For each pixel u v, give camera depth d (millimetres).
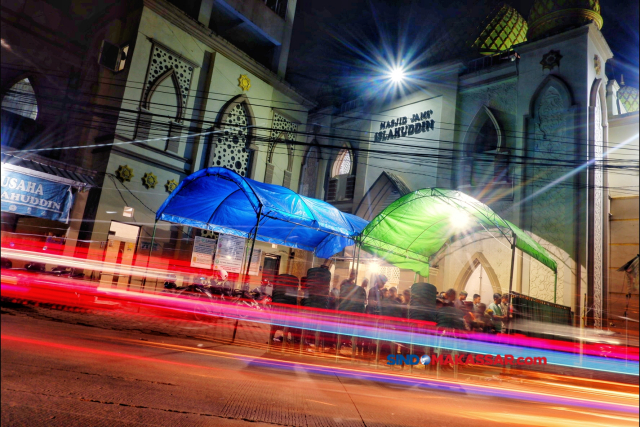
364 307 8672
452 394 5605
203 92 20891
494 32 21172
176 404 3068
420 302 8188
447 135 20672
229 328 11344
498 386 7344
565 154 17219
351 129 25312
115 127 17844
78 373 3639
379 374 6719
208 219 14055
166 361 4988
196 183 12039
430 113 21531
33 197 14766
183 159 19984
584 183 16688
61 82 20156
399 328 8188
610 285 17969
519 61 19125
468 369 8406
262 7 24297
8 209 14141
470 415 4145
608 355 14656
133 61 18172
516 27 21312
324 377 5582
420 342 8008
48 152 19312
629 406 6578
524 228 17781
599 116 17719
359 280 21500
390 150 22766
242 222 14461
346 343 8836
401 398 4703
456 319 8016
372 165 23391
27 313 8000
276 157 24312
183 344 7023
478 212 11828
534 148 18141
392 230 13891
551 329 12172
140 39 18406
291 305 8602
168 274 18750
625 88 21750
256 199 10961
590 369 12305
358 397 4402
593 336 15062
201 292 13531
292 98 25469
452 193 11164
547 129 17891
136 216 18234
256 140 22891
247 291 14148
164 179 19438
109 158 17484
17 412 2404
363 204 22688
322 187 25688
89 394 3008
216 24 24531
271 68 25203
